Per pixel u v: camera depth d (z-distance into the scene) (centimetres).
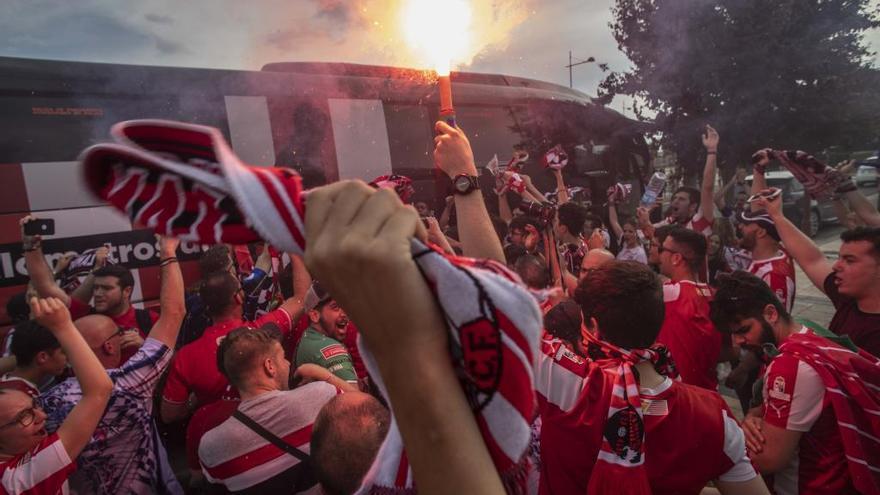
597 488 134
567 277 313
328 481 131
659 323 154
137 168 47
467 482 44
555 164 532
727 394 484
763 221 353
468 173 124
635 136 819
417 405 44
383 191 45
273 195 44
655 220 698
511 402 46
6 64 342
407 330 44
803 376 176
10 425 169
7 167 340
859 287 224
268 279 380
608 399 137
